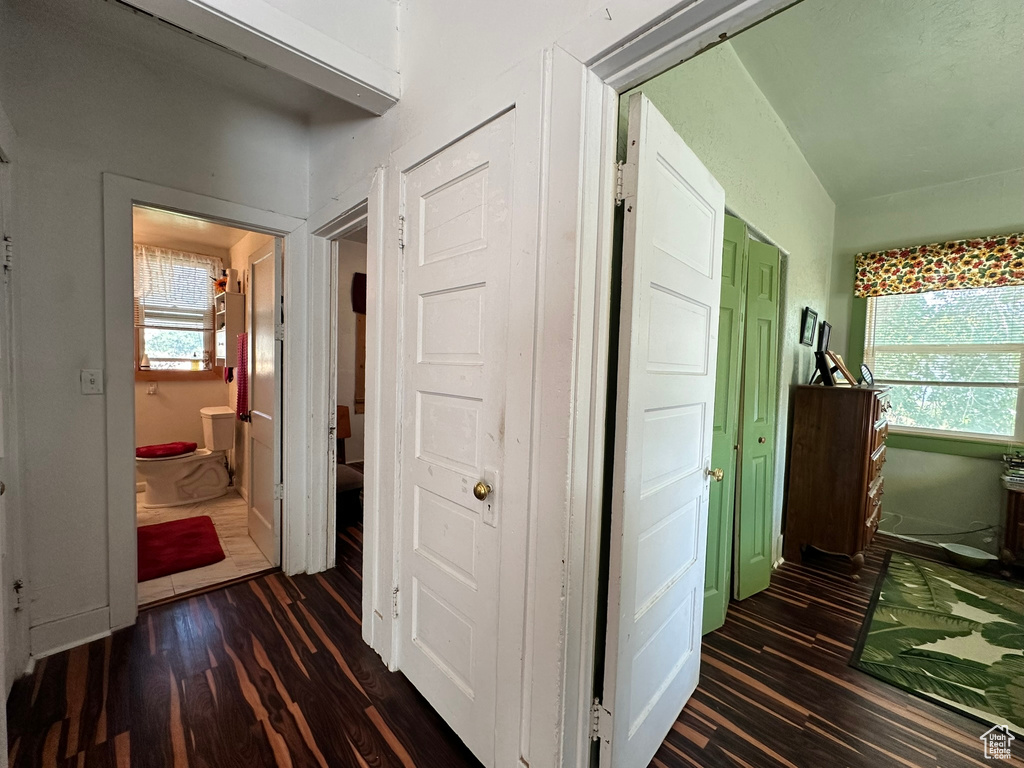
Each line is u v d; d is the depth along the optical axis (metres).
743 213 2.10
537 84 1.06
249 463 2.92
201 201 2.05
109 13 1.66
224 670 1.66
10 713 1.44
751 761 1.34
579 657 1.09
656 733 1.34
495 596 1.22
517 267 1.12
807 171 2.94
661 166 1.15
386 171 1.70
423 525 1.53
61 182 1.72
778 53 1.93
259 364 2.68
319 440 2.43
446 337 1.40
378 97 1.62
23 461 1.65
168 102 1.95
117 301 1.85
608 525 1.18
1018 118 2.33
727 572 2.09
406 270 1.59
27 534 1.67
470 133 1.29
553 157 1.03
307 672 1.66
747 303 2.23
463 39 1.32
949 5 1.63
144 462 3.36
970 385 3.11
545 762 1.08
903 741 1.42
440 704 1.43
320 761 1.29
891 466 3.38
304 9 1.40
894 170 2.98
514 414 1.14
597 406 1.06
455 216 1.36
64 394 1.74
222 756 1.30
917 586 2.51
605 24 0.93
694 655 1.60
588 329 1.03
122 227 1.86
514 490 1.15
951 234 3.13
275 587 2.29
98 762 1.27
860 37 1.81
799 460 2.81
